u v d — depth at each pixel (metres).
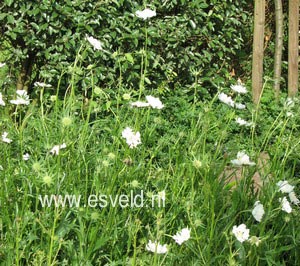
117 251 1.39
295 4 2.84
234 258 1.37
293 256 1.50
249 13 2.81
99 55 2.37
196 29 2.58
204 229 1.43
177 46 2.54
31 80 2.52
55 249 1.33
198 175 1.56
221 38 2.65
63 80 2.39
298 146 2.07
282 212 1.50
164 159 1.81
